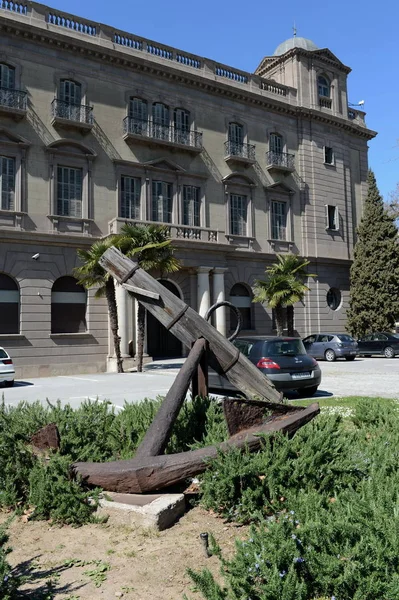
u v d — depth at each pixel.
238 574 2.89
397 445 5.49
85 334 24.27
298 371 12.56
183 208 28.69
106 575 3.60
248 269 31.28
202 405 6.13
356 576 2.74
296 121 34.75
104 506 4.55
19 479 5.12
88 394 14.30
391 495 3.48
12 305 22.89
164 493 4.80
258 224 31.97
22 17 23.70
